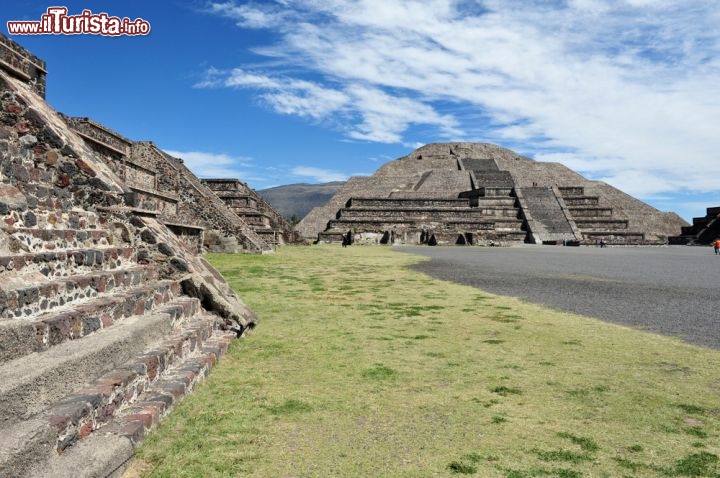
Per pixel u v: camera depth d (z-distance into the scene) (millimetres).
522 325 8680
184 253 8445
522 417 4664
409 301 11164
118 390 4305
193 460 3814
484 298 11664
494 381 5684
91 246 7492
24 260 5410
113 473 3475
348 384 5578
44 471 3123
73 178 8008
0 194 6281
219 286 8500
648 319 9211
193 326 6812
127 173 17578
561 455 3904
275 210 41438
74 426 3592
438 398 5152
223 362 6461
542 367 6223
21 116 8016
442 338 7723
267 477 3568
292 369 6145
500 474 3613
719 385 5559
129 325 5496
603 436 4258
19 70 8797
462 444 4109
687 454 3916
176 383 5117
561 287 13672
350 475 3605
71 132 8789
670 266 20812
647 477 3566
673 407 4906
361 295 12008
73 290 5582
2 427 3211
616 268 19750
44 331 4441
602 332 8141
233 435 4266
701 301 11219
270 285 13555
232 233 25312
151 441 4137
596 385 5551
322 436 4258
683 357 6668
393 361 6477
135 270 7113
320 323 8789
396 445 4090
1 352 3895
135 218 7969
